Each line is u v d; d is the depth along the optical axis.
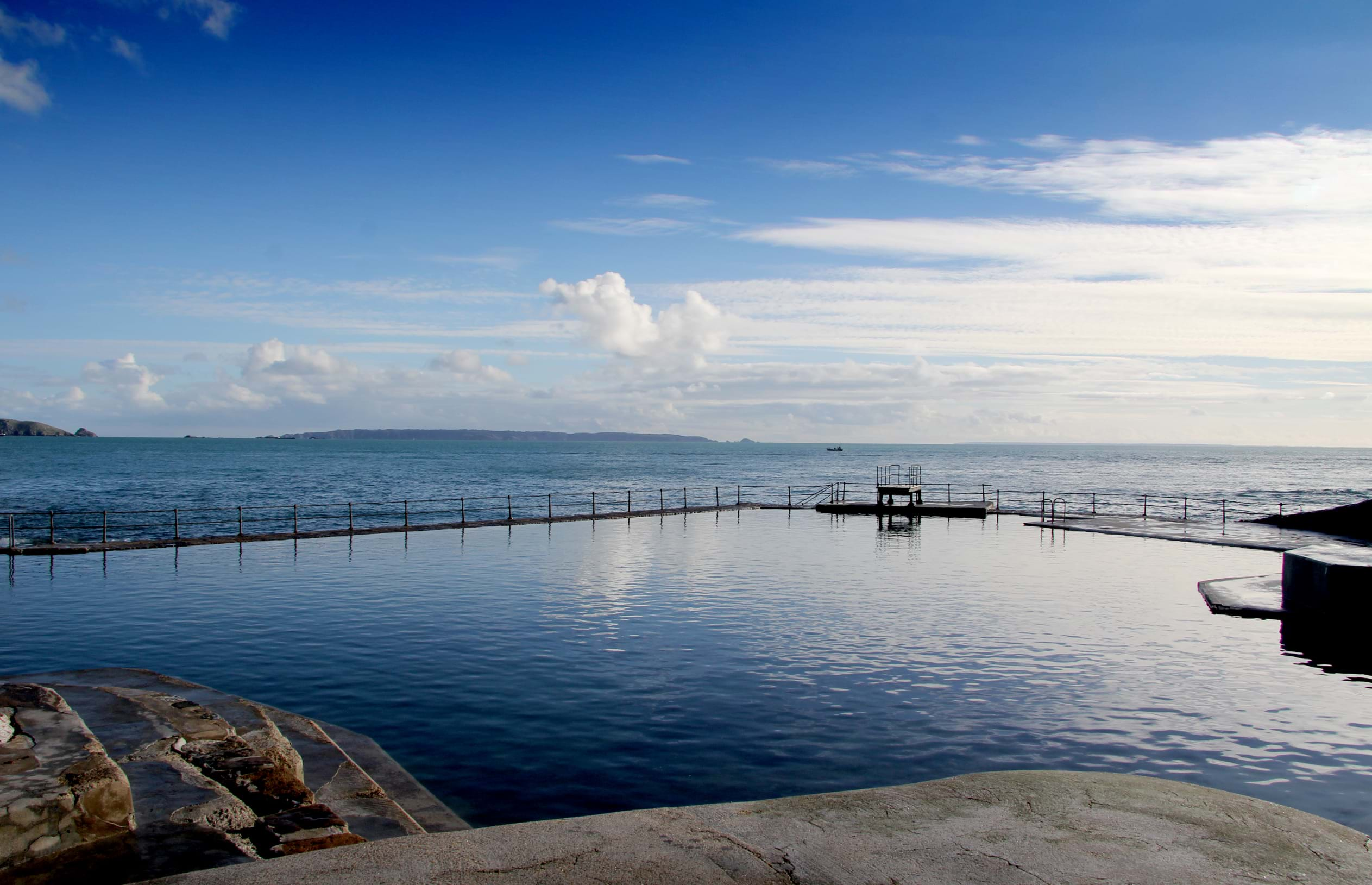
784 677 10.80
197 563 20.91
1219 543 24.80
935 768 7.91
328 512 47.25
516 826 4.91
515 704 9.77
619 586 17.48
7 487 67.88
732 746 8.45
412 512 45.72
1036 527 30.56
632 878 4.19
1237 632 13.33
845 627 13.58
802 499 57.03
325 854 4.50
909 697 10.02
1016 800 5.39
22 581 18.14
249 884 4.14
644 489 68.12
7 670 11.16
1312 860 4.50
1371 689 10.42
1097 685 10.55
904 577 18.75
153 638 12.88
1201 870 4.36
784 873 4.28
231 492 64.69
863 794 5.54
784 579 18.50
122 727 7.62
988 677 10.85
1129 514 39.59
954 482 86.25
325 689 10.30
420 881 4.15
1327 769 7.91
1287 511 47.78
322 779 7.27
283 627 13.58
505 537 27.20
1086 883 4.20
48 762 5.38
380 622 14.01
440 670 11.12
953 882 4.19
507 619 14.18
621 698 10.00
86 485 72.25
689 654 11.93
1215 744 8.55
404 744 8.52
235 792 6.25
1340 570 13.31
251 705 8.99
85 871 4.86
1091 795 5.52
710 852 4.53
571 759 8.12
